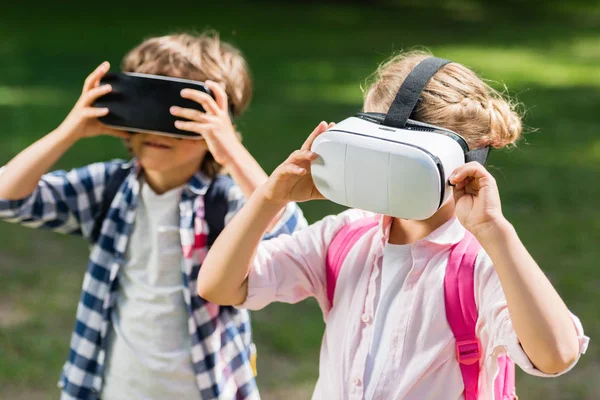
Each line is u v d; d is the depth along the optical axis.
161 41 2.50
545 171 7.35
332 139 1.62
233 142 2.24
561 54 15.22
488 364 1.67
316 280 1.94
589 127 9.24
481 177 1.60
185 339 2.36
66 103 9.51
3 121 8.55
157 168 2.35
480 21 20.11
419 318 1.74
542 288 1.55
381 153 1.57
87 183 2.47
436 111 1.70
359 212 1.99
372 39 16.14
